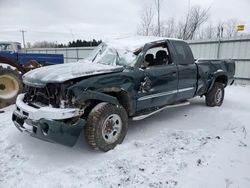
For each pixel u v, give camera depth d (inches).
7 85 223.1
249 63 403.2
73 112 112.6
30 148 132.9
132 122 181.8
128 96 140.4
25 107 122.1
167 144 138.3
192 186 96.2
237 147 133.0
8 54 292.8
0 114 198.2
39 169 110.7
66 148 133.6
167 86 166.6
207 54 463.5
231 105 242.2
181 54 183.5
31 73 138.5
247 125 172.1
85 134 123.7
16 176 104.7
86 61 170.7
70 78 115.6
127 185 98.5
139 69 146.9
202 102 255.0
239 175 103.3
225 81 243.8
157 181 100.7
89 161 118.6
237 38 411.8
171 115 202.2
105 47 171.9
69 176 105.0
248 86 386.9
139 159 120.3
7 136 149.1
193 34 764.6
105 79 127.0
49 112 110.4
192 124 177.5
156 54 177.0
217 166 111.5
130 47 158.2
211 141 142.3
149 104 158.7
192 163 115.2
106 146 128.0
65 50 809.5
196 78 197.3
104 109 124.3
